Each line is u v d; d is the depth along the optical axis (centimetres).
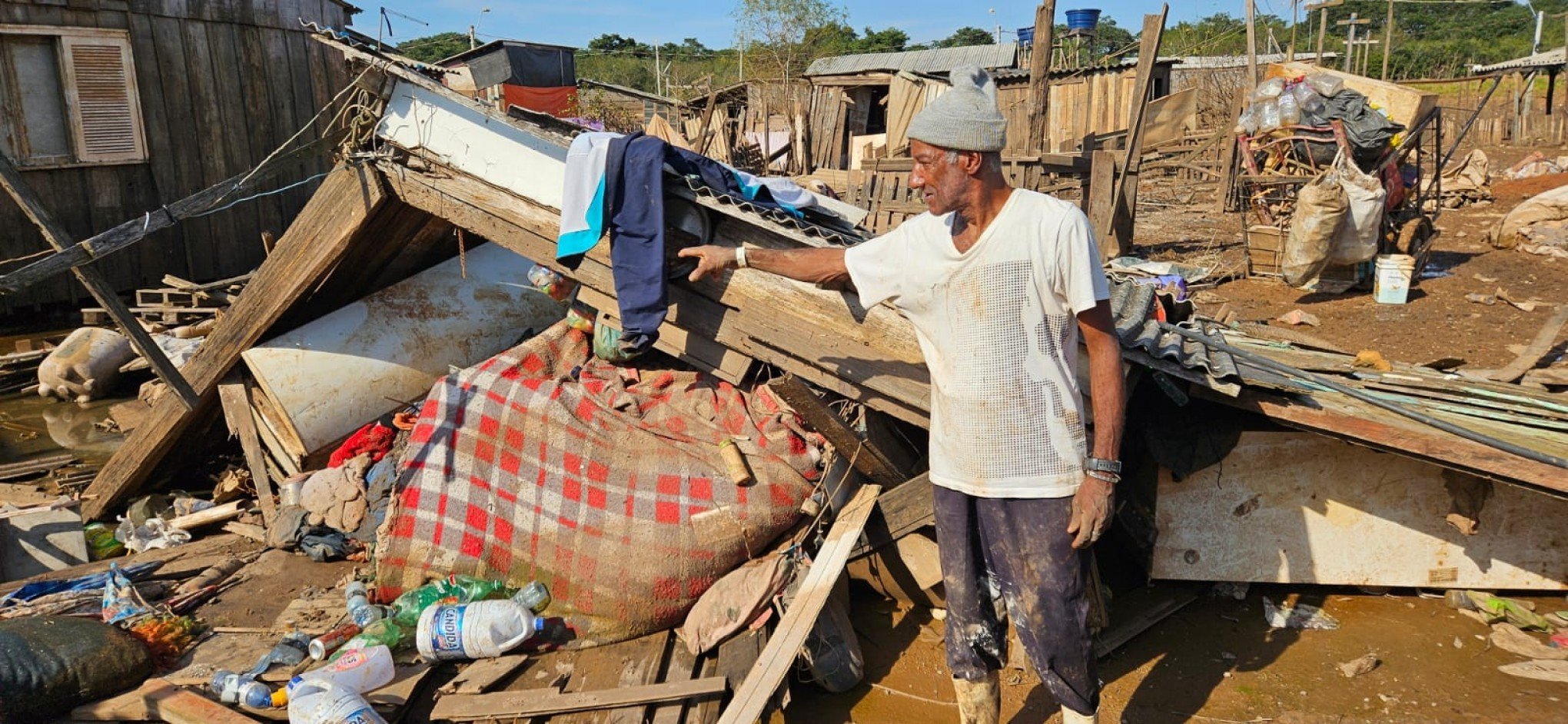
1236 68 2119
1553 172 1795
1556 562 418
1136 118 1047
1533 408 450
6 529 490
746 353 434
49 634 361
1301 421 391
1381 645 399
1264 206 1037
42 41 999
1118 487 459
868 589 448
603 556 400
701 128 1873
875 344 405
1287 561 431
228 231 1186
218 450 629
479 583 409
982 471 282
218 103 1161
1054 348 274
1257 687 374
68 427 745
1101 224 1018
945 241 278
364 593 427
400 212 516
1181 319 574
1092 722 304
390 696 353
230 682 357
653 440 425
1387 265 898
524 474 419
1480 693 364
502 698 353
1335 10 5166
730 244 436
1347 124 959
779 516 404
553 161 448
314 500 494
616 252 409
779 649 353
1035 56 1114
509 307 604
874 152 1630
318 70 1305
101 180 1058
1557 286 953
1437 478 416
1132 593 440
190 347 855
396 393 561
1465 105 2923
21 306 1016
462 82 579
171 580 464
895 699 376
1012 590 292
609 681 370
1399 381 493
